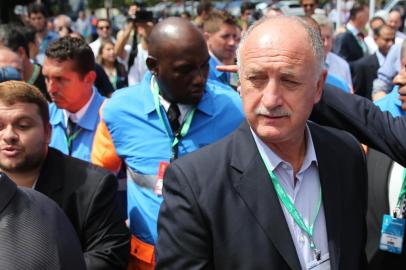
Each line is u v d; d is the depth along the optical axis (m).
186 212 1.49
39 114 2.01
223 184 1.50
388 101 2.73
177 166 1.55
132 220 2.42
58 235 1.27
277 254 1.45
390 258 2.23
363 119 1.84
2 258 1.13
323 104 1.86
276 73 1.39
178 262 1.48
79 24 15.46
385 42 6.04
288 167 1.56
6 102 1.95
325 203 1.58
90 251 2.06
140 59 5.80
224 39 4.29
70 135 2.85
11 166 1.98
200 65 2.22
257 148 1.55
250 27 1.47
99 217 2.10
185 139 2.33
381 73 4.90
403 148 1.78
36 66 4.00
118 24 15.18
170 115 2.34
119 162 2.59
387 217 2.19
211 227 1.46
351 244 1.58
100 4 21.55
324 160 1.63
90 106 2.84
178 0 17.31
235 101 2.43
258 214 1.47
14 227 1.18
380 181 2.31
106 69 6.32
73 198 2.08
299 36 1.41
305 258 1.51
